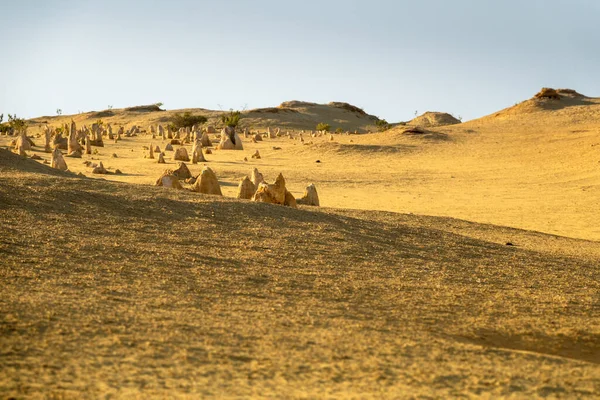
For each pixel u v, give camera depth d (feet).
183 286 101.65
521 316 101.14
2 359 63.21
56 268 104.53
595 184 443.73
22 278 96.58
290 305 95.86
